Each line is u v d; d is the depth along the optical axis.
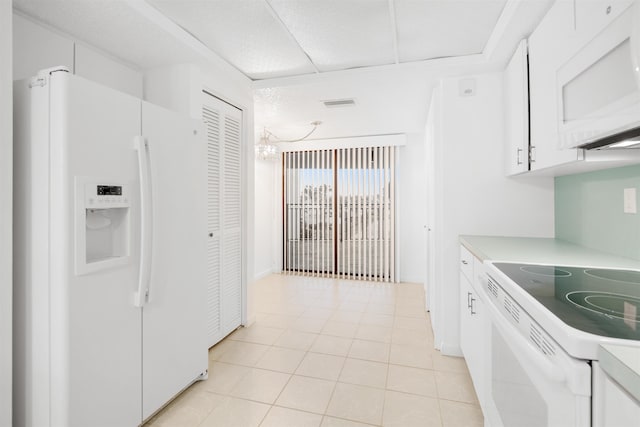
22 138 1.33
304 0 1.75
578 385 0.70
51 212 1.29
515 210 2.41
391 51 2.32
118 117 1.49
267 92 2.99
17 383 1.36
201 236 2.08
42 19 1.78
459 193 2.49
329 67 2.62
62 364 1.28
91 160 1.37
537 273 1.27
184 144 1.93
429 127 3.38
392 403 1.92
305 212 5.40
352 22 1.96
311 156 5.33
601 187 1.76
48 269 1.30
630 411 0.58
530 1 1.60
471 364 1.97
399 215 4.87
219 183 2.69
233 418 1.79
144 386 1.65
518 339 0.94
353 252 5.13
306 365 2.37
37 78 1.30
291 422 1.76
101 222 1.49
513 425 1.12
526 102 1.90
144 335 1.65
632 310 0.87
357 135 4.91
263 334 2.92
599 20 1.09
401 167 4.90
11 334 1.28
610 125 1.03
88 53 2.06
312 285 4.70
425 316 3.39
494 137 2.44
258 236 5.15
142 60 2.29
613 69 1.01
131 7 1.69
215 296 2.64
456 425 1.73
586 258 1.56
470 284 2.02
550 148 1.57
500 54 2.16
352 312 3.53
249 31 2.07
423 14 1.87
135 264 1.59
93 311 1.39
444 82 2.52
